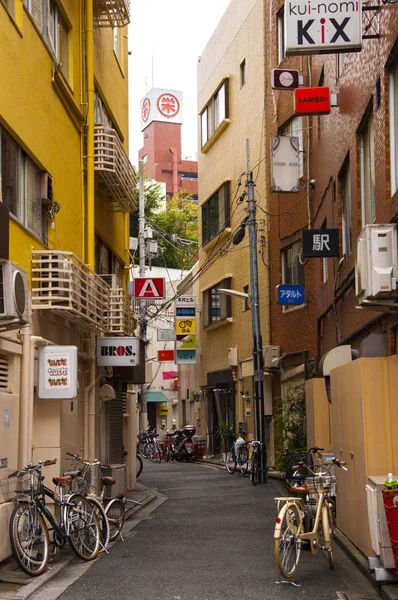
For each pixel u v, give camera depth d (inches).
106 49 706.8
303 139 905.5
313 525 364.2
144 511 609.3
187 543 435.8
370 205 502.0
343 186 621.0
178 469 1130.0
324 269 756.6
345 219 615.5
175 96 3344.0
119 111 782.5
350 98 549.0
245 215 1119.0
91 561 386.3
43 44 475.2
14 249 409.1
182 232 2030.0
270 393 1021.2
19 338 410.9
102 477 472.4
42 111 471.8
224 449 1210.0
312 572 349.1
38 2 476.7
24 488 362.3
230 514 565.3
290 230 960.9
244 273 1124.5
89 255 576.7
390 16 392.5
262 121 1057.5
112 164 607.2
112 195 688.4
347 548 382.3
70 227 542.0
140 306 1252.5
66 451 462.9
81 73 584.1
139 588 321.7
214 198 1283.2
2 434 373.4
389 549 303.7
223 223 1218.6
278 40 1013.8
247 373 1081.4
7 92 400.8
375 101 445.4
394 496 291.1
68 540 377.1
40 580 332.8
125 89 829.2
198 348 1392.7
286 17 424.2
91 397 568.1
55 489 408.8
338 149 618.8
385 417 342.3
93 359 571.5
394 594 285.4
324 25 423.2
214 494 722.8
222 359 1245.1
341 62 603.2
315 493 373.4
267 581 331.9
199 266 1368.1
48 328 470.6
